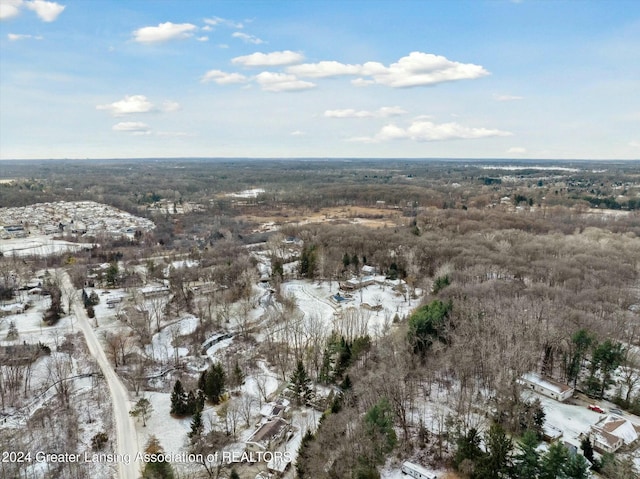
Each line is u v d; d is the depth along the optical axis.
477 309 118.12
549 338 104.56
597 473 75.38
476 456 73.50
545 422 89.44
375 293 179.50
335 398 95.44
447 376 103.75
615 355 97.44
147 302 166.25
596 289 139.38
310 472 73.75
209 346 138.88
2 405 101.44
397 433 85.56
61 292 180.00
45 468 82.00
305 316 157.75
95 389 111.12
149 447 89.44
